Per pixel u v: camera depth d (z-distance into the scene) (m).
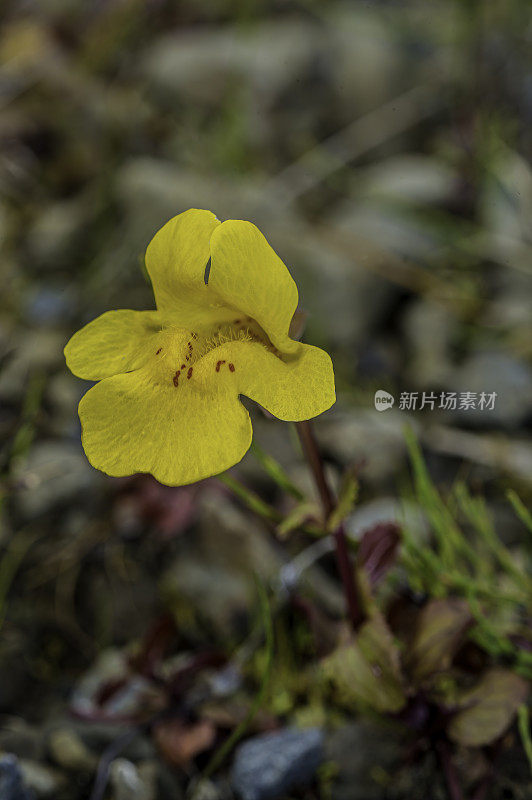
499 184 0.32
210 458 0.20
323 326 0.30
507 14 0.36
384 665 0.22
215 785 0.23
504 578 0.25
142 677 0.24
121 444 0.20
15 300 0.31
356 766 0.23
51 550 0.26
